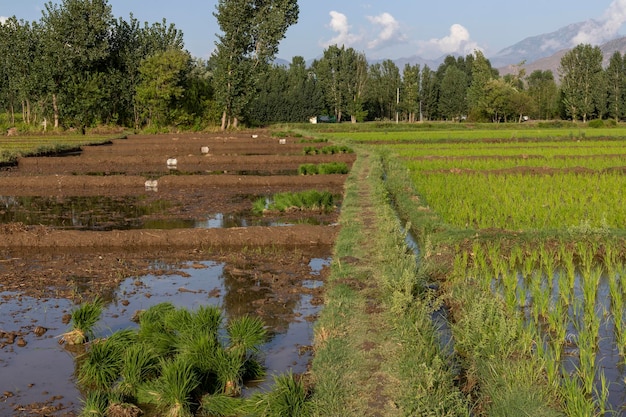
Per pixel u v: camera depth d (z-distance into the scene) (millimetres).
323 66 91688
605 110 81938
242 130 60000
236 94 57719
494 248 11688
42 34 53438
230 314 8844
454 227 13344
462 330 7359
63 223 16078
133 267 11516
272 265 11609
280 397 5750
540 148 34094
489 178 21359
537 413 5527
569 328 8258
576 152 30750
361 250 11539
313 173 25469
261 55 57656
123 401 6121
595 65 81375
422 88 101125
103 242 13125
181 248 13070
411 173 23016
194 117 60375
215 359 6500
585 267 11164
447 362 6598
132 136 51688
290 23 58562
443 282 9992
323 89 92125
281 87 93625
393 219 13219
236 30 56219
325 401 5852
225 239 13258
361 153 32375
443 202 16844
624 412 5984
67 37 53344
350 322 7859
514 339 7105
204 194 21359
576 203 16266
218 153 37625
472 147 36000
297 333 8125
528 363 6434
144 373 6488
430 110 101812
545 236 12297
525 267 11086
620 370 7012
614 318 8531
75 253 12672
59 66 52688
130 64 58156
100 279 10648
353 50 91438
